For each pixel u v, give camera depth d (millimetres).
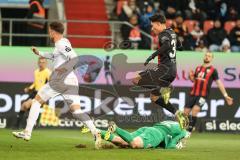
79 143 31953
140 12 51250
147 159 24406
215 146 32906
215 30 50812
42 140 33188
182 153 26875
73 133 39875
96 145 27703
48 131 41219
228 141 37000
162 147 29094
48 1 54375
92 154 25750
